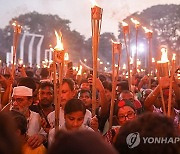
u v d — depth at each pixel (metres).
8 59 31.45
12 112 2.87
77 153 1.20
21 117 2.81
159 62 3.70
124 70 14.34
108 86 5.28
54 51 3.35
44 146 3.13
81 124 3.15
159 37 38.31
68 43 45.00
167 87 3.84
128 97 4.41
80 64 8.59
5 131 1.22
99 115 4.13
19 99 3.76
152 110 4.29
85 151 1.20
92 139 1.22
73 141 1.22
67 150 1.21
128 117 3.33
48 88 4.21
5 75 6.89
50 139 3.18
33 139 3.03
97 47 3.53
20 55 37.19
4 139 1.21
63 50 3.37
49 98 4.21
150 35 5.95
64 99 3.99
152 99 4.23
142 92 6.38
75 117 3.09
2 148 1.19
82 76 8.13
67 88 4.04
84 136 1.23
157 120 1.49
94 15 3.50
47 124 3.75
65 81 4.09
